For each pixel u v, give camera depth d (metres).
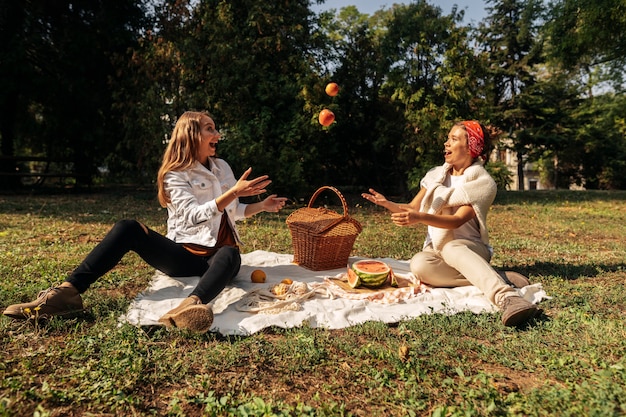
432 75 11.59
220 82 10.92
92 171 16.44
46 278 3.88
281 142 11.17
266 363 2.51
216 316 3.13
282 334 2.95
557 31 16.44
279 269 4.45
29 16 14.13
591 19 15.04
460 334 2.96
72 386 2.20
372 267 3.98
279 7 11.70
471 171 3.82
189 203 3.35
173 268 3.50
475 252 3.71
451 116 11.08
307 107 10.77
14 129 16.30
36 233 6.20
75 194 13.95
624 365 2.43
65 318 3.00
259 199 10.91
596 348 2.68
